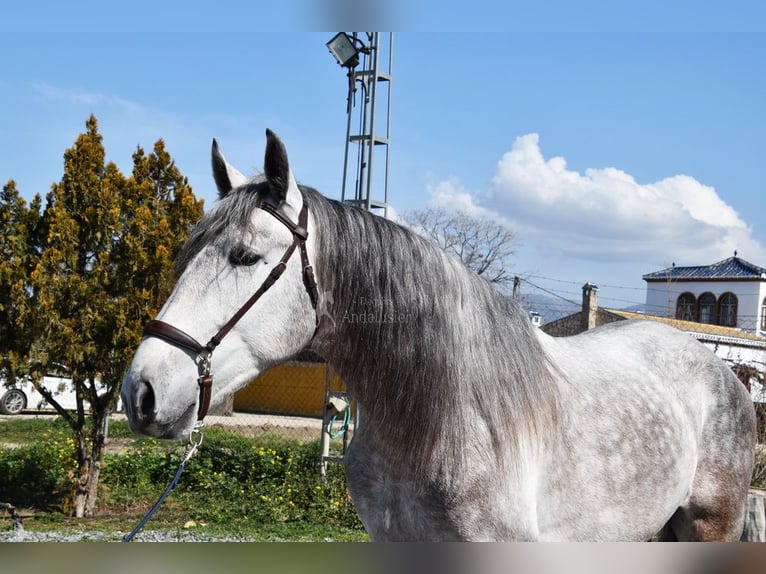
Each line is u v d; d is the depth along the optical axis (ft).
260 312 7.23
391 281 7.75
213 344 7.02
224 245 7.20
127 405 6.70
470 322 8.03
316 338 7.84
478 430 7.65
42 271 21.25
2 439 36.86
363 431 8.43
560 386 8.73
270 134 7.33
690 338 11.41
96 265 21.77
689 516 10.45
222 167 8.18
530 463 7.99
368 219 8.03
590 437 8.72
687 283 139.23
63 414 23.04
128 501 23.99
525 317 8.81
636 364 10.14
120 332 21.30
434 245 8.27
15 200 23.25
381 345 7.69
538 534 8.02
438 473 7.52
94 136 23.59
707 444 10.46
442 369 7.62
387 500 8.11
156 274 21.62
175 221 23.79
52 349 21.33
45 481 25.53
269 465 25.73
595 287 71.26
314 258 7.66
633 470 9.04
